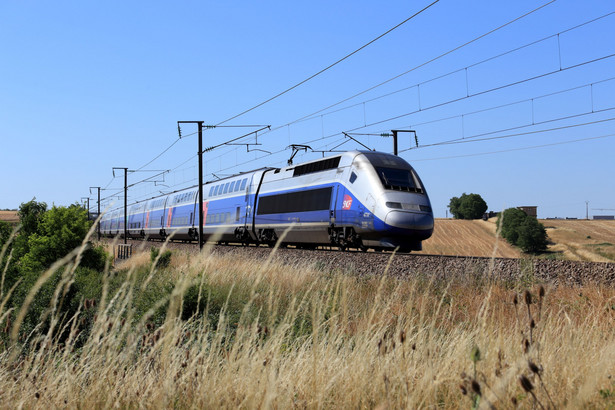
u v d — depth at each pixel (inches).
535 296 418.3
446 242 2918.3
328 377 171.5
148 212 2187.5
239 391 152.6
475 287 481.7
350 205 884.0
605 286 451.8
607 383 149.8
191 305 387.5
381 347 167.2
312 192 1002.7
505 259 543.8
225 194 1421.0
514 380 138.6
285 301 408.8
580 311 369.1
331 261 740.7
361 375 164.6
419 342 202.7
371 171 863.1
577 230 3548.2
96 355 172.2
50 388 167.6
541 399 137.3
